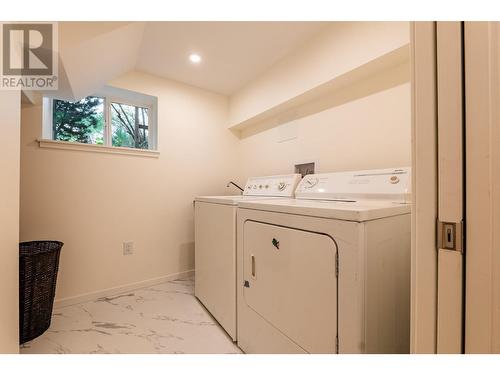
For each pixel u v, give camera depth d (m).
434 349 0.51
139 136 2.40
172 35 1.69
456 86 0.48
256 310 1.20
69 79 1.51
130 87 2.13
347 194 1.38
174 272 2.36
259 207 1.20
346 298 0.79
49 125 2.02
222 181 2.71
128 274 2.10
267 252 1.13
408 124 1.36
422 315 0.53
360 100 1.59
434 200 0.51
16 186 0.97
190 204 2.47
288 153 2.15
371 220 0.80
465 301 0.47
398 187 1.19
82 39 1.25
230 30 1.64
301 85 1.79
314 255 0.90
